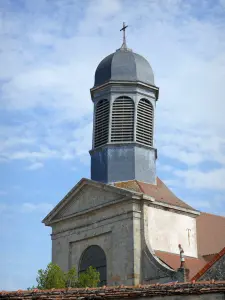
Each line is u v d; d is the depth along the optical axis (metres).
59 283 37.16
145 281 39.66
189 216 44.50
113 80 46.56
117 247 41.56
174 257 41.62
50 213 47.38
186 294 18.88
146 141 46.38
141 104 46.84
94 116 47.59
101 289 19.38
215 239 47.62
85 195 45.31
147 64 48.41
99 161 45.97
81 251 44.44
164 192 44.78
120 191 42.03
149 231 41.41
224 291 18.59
